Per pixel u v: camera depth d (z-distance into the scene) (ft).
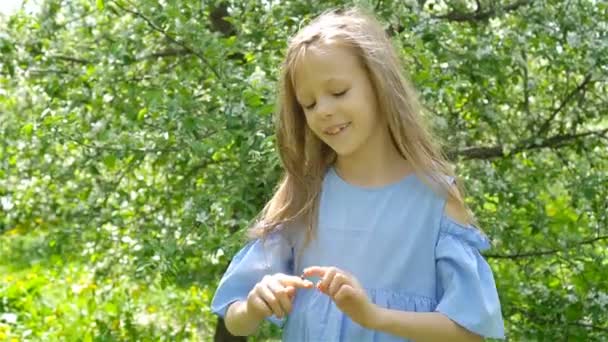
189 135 9.95
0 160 12.03
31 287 18.88
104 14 12.62
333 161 6.40
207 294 13.12
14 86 12.35
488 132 12.55
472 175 11.82
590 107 12.55
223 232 10.10
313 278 6.11
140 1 10.98
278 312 5.59
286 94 6.31
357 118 5.89
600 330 11.78
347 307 5.42
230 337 13.06
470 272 5.81
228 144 9.95
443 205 6.01
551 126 12.78
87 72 11.23
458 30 12.00
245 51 10.94
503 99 12.30
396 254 5.99
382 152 6.17
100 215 12.34
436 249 5.98
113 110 11.30
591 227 12.17
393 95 6.00
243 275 6.30
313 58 5.85
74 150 12.19
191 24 10.37
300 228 6.30
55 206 12.96
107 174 12.75
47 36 12.39
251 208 10.00
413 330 5.62
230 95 9.91
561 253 11.84
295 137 6.35
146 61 12.35
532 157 12.85
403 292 5.95
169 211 12.20
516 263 12.18
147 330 13.87
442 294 5.97
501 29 12.11
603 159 12.64
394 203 6.07
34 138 11.64
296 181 6.34
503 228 11.51
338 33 5.94
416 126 6.13
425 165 6.06
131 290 15.81
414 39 10.19
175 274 10.47
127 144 10.78
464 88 11.57
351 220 6.11
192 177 12.01
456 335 5.70
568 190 12.23
